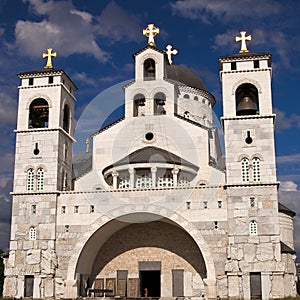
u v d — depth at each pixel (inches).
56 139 2037.4
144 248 2063.2
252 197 1836.9
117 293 2028.8
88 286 2028.8
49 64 2154.3
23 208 1975.9
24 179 2012.8
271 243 1782.7
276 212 1808.6
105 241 2101.4
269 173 1857.8
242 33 2053.4
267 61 1971.0
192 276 1987.0
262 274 1756.9
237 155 1894.7
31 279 1907.0
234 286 1761.8
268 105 1927.9
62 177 2065.7
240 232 1808.6
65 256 1910.7
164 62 2253.9
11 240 1948.8
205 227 1854.1
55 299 1859.0
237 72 1974.7
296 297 1722.4
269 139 1893.5
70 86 2235.5
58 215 1956.2
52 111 2070.6
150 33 2327.8
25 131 2059.5
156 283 2164.1
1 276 2994.6
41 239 1931.6
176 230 2055.9
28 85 2112.5
